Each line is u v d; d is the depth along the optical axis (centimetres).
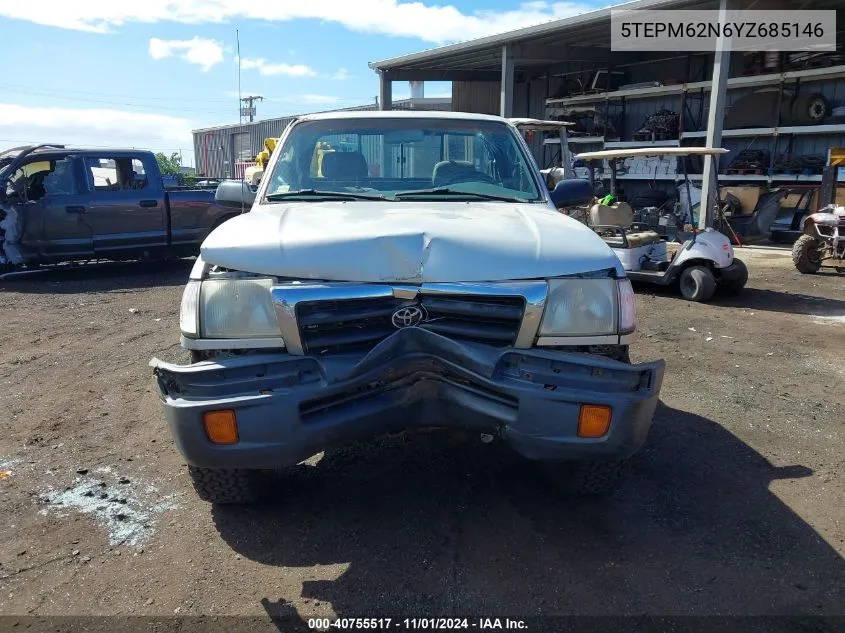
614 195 1000
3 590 284
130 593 283
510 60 1847
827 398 526
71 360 628
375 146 422
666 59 1939
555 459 292
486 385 283
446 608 273
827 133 1619
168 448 427
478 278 286
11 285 1041
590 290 296
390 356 284
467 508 351
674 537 326
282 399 275
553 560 306
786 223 1503
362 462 402
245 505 354
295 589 285
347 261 285
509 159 426
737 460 412
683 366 612
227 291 290
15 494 367
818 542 322
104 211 1085
